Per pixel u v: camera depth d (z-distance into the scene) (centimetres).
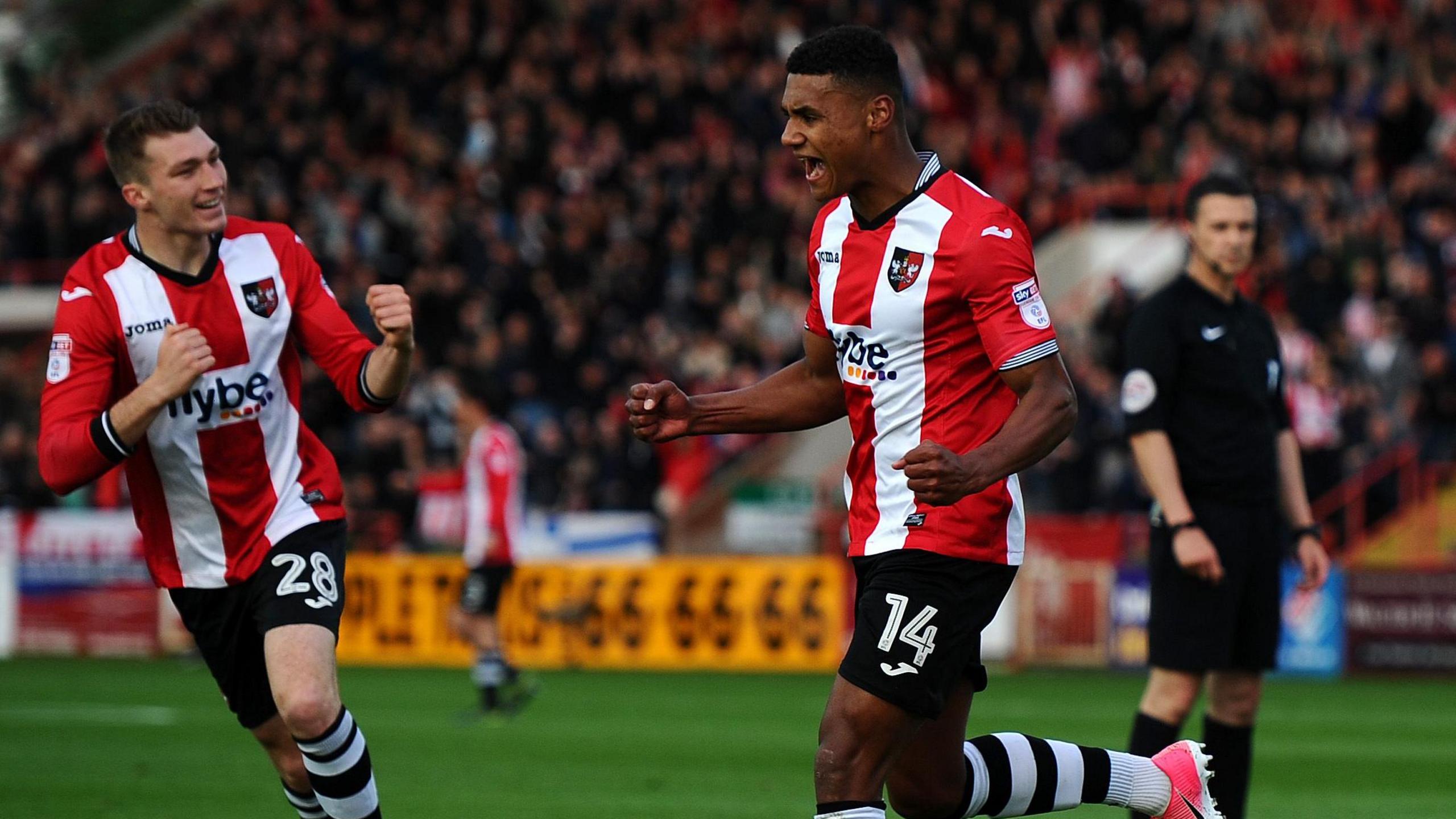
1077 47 6025
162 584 1273
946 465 1017
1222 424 1509
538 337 5028
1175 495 1488
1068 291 5494
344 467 4791
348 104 5847
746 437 5078
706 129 5669
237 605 1255
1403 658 3916
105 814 1861
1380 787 2166
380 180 5472
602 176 5528
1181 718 1528
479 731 2756
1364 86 5609
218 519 1249
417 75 5900
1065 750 1234
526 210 5347
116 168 1226
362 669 4062
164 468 1244
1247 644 1521
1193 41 5941
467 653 4197
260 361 1255
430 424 4478
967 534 1110
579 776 2220
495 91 5903
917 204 1112
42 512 4556
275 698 1186
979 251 1087
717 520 4975
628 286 5169
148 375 1250
